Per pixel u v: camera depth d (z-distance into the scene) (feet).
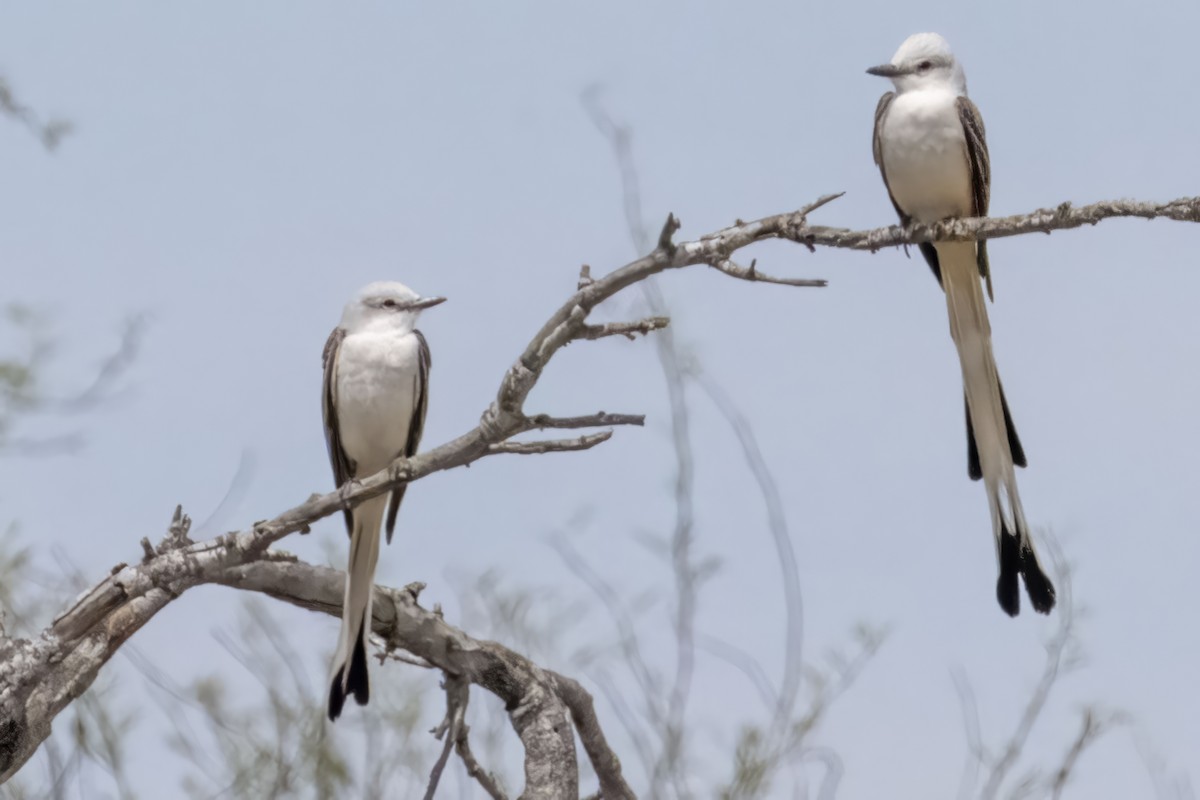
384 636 36.01
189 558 30.94
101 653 31.89
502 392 29.09
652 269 29.17
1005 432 40.16
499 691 36.52
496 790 36.76
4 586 37.47
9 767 31.01
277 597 35.58
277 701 38.24
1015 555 39.93
